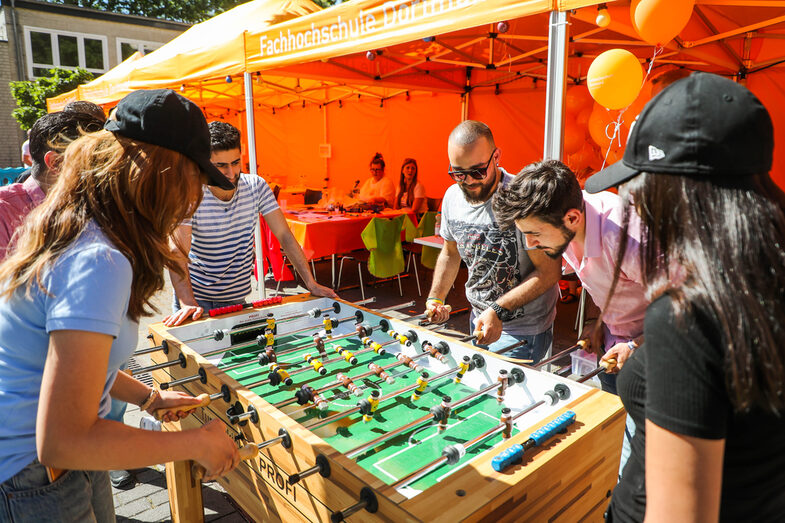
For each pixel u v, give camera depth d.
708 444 0.68
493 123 7.75
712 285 0.67
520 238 2.39
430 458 1.52
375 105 9.48
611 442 1.57
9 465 1.10
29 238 1.01
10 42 15.26
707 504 0.69
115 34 16.81
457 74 7.70
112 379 1.22
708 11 3.91
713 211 0.70
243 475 1.81
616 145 4.40
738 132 0.69
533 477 1.27
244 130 12.84
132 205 1.03
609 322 2.10
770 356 0.64
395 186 9.33
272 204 3.03
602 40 4.86
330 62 6.17
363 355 2.34
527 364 1.88
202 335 2.44
